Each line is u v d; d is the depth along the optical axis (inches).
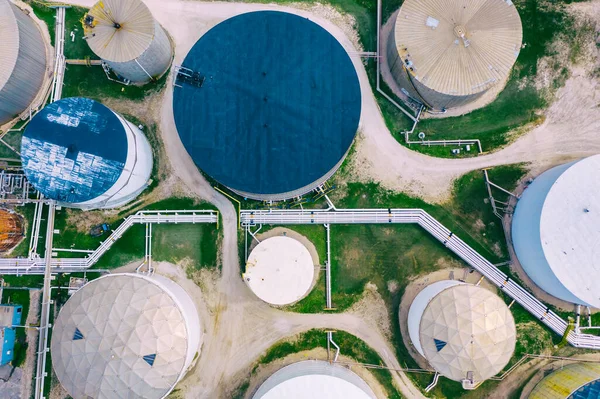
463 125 986.1
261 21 919.7
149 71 956.6
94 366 820.0
